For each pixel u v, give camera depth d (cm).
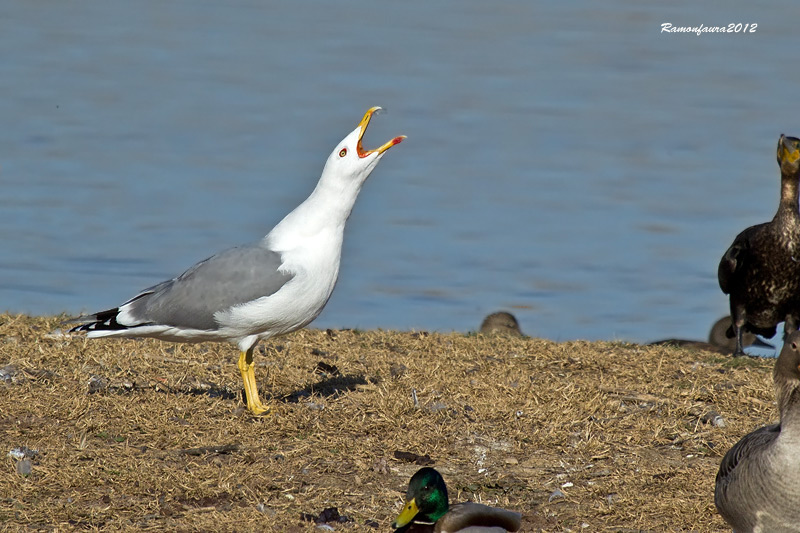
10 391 1181
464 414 1191
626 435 1148
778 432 823
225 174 3684
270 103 5166
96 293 2330
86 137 4216
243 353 1174
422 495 852
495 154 4216
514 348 1490
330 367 1343
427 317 2284
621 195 3572
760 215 3291
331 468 1041
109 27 8019
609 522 950
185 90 5494
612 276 2672
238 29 8250
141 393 1212
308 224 1166
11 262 2569
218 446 1069
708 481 1030
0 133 4219
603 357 1447
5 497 939
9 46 6800
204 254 2727
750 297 1594
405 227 3155
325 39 7775
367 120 1169
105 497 949
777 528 816
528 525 938
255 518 920
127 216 3075
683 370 1402
